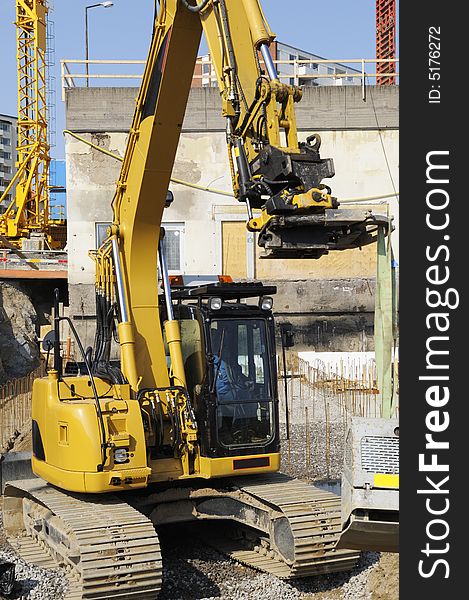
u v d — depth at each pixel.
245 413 11.04
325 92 26.30
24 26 46.97
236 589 10.12
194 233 26.31
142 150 10.77
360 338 26.56
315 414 20.78
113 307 11.58
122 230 11.41
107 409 10.47
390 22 44.47
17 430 20.73
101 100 25.81
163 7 10.09
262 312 11.34
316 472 15.77
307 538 9.77
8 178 137.62
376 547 7.32
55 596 9.70
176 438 10.95
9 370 32.84
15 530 12.83
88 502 10.70
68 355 22.98
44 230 47.94
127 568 9.10
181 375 11.09
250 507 11.10
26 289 36.91
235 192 8.73
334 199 7.76
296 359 24.09
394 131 26.44
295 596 9.83
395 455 7.10
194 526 12.81
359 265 26.77
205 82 29.22
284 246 8.07
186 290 11.84
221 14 8.88
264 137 8.24
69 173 25.94
